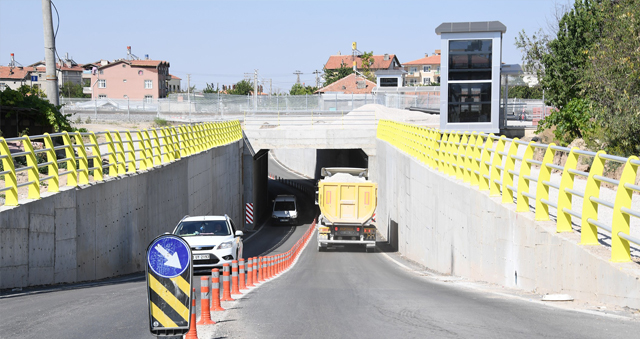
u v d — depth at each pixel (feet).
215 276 30.86
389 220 127.24
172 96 258.37
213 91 470.80
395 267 77.05
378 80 272.10
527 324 23.94
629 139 61.16
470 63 111.96
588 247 31.42
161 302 18.60
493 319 25.55
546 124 94.89
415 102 220.84
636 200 51.24
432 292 39.58
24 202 43.01
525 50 122.72
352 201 100.68
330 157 239.09
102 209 56.44
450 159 69.05
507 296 35.94
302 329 24.84
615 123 60.85
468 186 57.72
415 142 97.76
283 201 172.35
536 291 38.27
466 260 57.11
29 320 27.55
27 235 42.50
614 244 28.55
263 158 198.49
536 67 121.60
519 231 41.78
